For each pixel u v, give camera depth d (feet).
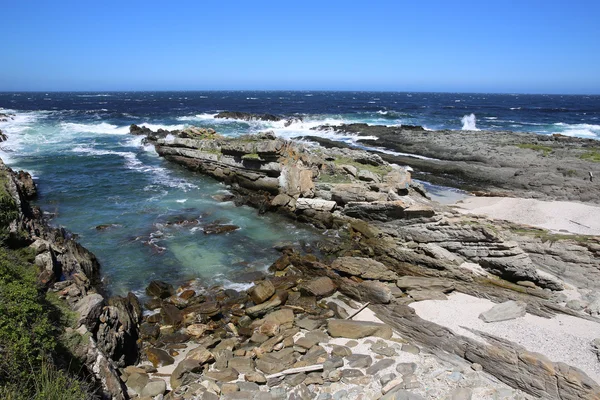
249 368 41.81
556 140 156.35
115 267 64.34
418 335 47.50
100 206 91.56
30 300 35.45
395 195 85.30
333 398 37.58
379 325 48.85
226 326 50.90
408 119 260.62
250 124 224.74
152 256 68.33
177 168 128.57
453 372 41.14
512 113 321.93
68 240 67.87
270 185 98.73
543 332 45.83
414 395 36.88
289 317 51.34
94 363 36.88
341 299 57.57
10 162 128.47
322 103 467.11
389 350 44.52
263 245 74.49
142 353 45.78
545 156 129.59
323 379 40.01
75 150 151.23
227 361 42.86
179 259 67.67
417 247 66.28
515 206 90.89
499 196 102.83
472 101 576.20
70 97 655.76
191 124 220.23
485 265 61.05
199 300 55.67
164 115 274.57
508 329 46.65
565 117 290.76
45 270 50.52
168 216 86.48
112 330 43.32
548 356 41.39
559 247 62.18
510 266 58.23
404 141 164.04
